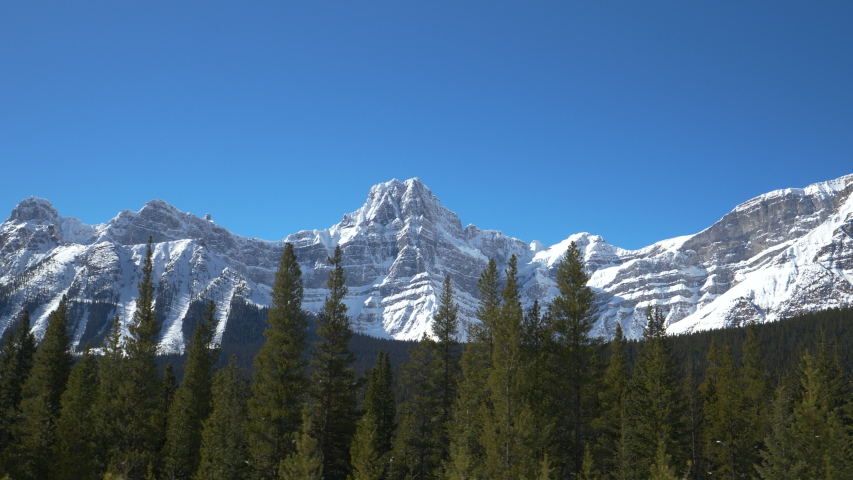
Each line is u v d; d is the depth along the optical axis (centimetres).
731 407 7712
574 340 6088
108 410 6738
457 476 4600
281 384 6062
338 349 6712
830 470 4869
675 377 7644
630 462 5756
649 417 6253
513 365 5388
